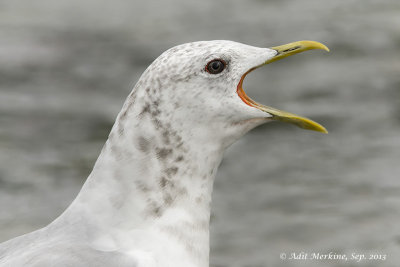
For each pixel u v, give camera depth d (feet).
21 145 50.67
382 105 59.21
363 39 79.00
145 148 19.67
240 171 47.26
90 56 77.97
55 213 40.06
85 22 95.86
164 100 19.70
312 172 46.47
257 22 91.20
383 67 69.36
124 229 19.33
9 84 66.44
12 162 47.42
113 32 90.07
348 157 48.78
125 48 81.76
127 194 19.54
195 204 19.95
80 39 85.92
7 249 19.26
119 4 108.47
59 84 67.15
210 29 89.20
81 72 71.56
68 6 106.63
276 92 63.41
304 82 65.82
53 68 72.74
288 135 53.83
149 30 90.68
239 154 50.34
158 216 19.54
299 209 40.98
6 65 72.95
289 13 94.53
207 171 20.20
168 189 19.70
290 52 21.02
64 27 92.38
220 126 20.13
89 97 63.36
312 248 36.47
